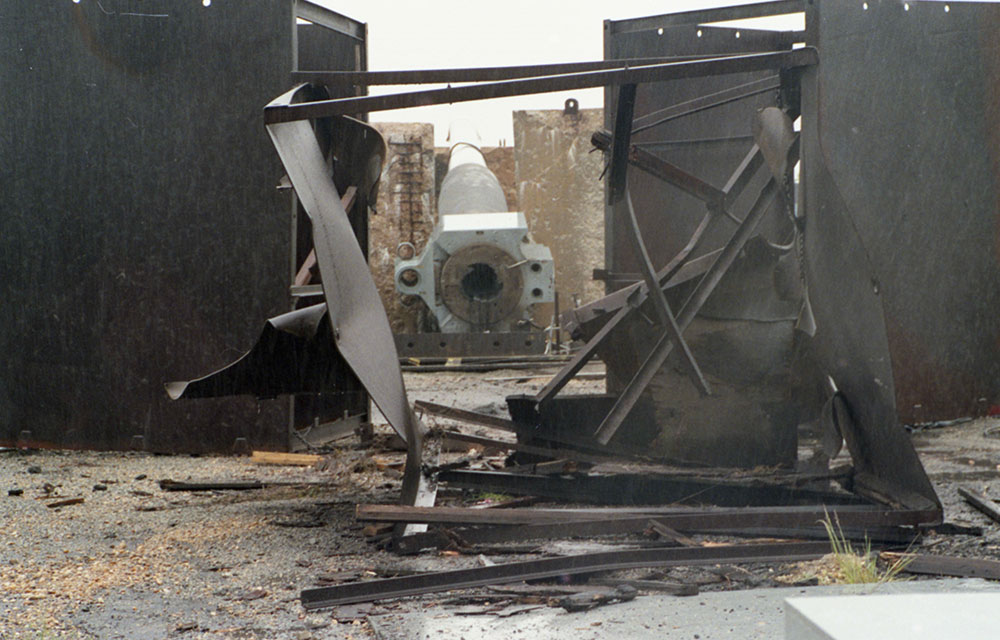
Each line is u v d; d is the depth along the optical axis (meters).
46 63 9.57
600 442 7.22
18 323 9.77
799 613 1.62
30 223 9.69
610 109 10.91
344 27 10.40
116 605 4.52
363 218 10.31
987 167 10.71
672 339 7.14
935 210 10.46
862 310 5.93
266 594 4.67
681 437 7.57
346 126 7.24
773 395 7.41
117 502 7.14
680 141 11.05
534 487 6.62
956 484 7.30
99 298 9.59
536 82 5.80
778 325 7.48
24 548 5.69
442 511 5.44
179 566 5.24
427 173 26.88
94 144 9.51
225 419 9.41
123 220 9.51
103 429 9.64
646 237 11.08
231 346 9.37
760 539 5.59
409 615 4.22
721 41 10.86
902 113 10.18
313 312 6.69
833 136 9.85
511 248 19.69
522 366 19.97
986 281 10.83
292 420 9.35
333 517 6.48
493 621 4.09
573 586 4.59
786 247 7.43
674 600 4.33
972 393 10.86
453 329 19.64
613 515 5.56
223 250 9.34
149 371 9.54
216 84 9.30
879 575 4.77
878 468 6.21
